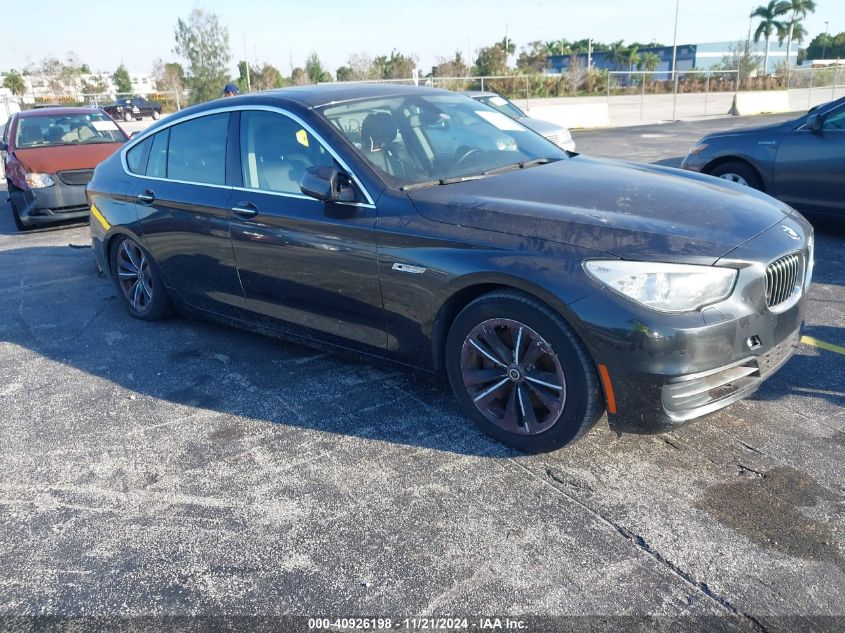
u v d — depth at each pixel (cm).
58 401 400
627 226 283
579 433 291
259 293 409
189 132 449
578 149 1627
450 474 302
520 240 290
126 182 495
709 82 3809
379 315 346
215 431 353
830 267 574
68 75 4475
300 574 248
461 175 360
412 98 417
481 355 312
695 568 239
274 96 404
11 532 281
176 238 450
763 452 305
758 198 339
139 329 515
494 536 261
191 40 3972
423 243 315
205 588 244
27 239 889
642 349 261
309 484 302
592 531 261
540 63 4822
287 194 379
